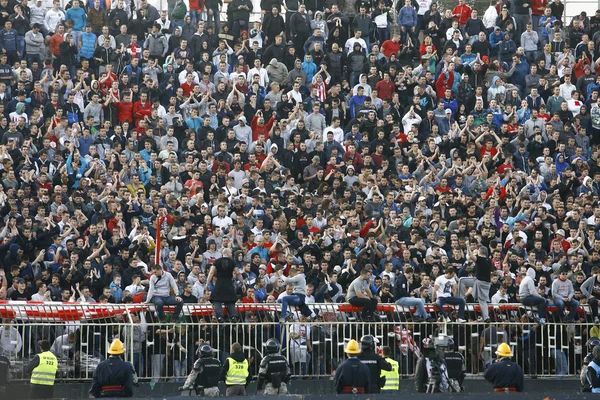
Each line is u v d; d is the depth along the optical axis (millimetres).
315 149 129875
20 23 144000
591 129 142000
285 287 97375
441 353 81062
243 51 146250
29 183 115750
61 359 86688
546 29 157250
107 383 77062
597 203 125250
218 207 113438
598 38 154250
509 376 80750
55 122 126688
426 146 132875
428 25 152625
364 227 114125
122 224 108875
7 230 106000
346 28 152125
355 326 92875
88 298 96000
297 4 154250
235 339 90188
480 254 96750
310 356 91500
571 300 98125
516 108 142250
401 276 100000
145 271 101312
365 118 135000
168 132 128750
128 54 144375
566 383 94938
